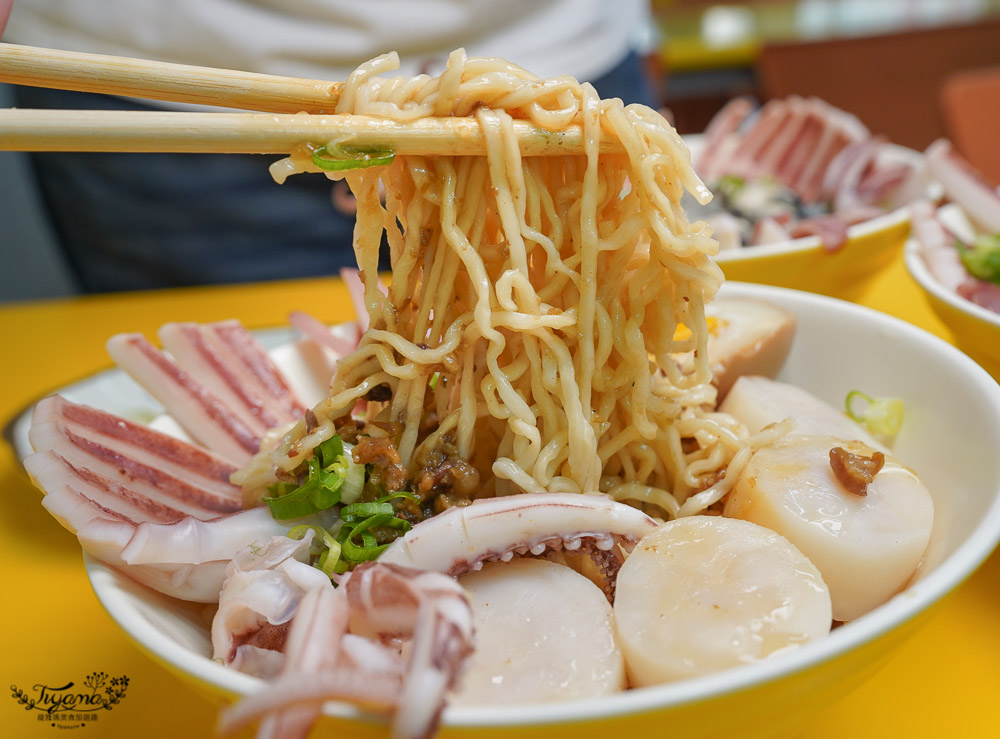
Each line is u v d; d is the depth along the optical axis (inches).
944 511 7.3
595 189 7.6
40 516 10.4
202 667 5.3
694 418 8.4
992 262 11.7
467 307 8.1
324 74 17.5
